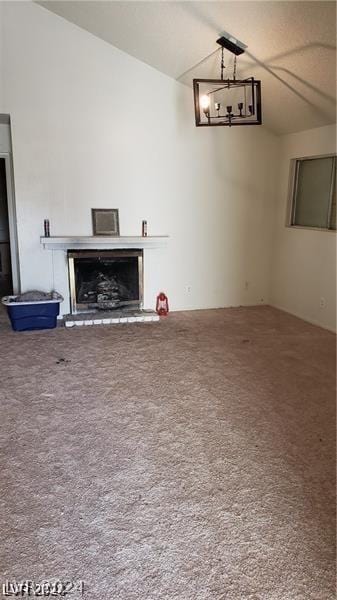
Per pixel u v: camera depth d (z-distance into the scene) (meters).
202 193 5.38
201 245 5.54
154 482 2.14
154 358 3.83
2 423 2.66
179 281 5.55
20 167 4.62
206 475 2.21
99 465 2.27
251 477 2.20
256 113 3.73
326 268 4.84
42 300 4.55
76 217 4.93
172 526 1.86
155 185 5.16
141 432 2.60
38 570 1.63
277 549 1.75
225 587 1.58
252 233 5.74
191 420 2.75
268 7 3.09
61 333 4.54
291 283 5.52
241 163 5.47
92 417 2.76
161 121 5.03
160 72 4.91
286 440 2.55
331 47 3.23
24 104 4.50
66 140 4.73
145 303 5.43
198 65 4.45
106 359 3.79
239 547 1.76
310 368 3.66
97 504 1.98
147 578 1.61
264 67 3.98
